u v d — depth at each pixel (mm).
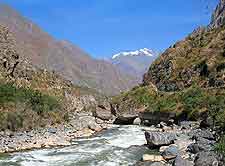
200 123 55750
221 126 46906
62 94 95625
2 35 83750
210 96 69062
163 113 74562
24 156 42938
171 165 36094
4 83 66688
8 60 79938
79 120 69188
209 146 39031
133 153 43406
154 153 42562
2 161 40375
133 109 89812
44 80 94688
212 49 94938
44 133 56094
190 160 36562
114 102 99000
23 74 84312
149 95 93438
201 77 87938
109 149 46344
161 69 106250
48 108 65188
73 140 54438
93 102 108312
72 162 39938
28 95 64312
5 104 57188
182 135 47875
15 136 52000
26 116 58062
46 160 40969
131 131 62938
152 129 65312
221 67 83562
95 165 38562
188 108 68062
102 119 82562
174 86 94375
